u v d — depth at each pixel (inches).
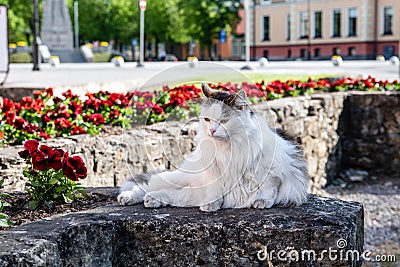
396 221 330.6
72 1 2319.1
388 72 893.2
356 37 1920.5
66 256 136.1
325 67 1085.1
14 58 1558.8
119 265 152.0
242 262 147.9
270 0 2167.8
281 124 337.7
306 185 171.3
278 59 2161.7
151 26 2196.1
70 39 1642.5
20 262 122.0
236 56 2340.1
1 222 141.4
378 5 1877.5
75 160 160.2
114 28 2278.5
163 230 149.3
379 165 434.3
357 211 161.0
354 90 461.1
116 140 242.5
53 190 166.1
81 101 325.4
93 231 143.3
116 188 187.9
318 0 2014.0
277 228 146.7
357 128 437.7
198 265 149.6
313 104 384.5
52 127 261.7
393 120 428.5
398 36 1841.8
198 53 2498.8
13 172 200.8
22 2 2086.6
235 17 2044.8
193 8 2012.8
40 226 140.3
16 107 269.4
